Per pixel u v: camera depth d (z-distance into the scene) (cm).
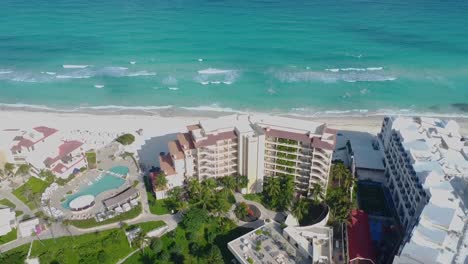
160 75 17050
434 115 13875
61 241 7675
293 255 6988
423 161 8275
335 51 19950
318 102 14800
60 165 9575
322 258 6794
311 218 8294
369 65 18225
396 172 9219
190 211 8012
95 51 19762
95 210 8538
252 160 8681
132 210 8444
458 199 7369
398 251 6706
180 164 8912
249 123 9038
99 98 15075
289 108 14338
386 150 10381
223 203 8188
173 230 8044
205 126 8881
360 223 7931
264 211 8638
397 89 15888
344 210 7844
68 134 11938
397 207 8762
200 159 8825
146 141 11725
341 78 16850
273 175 9419
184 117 13538
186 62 18425
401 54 19562
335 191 8312
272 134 8706
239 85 16162
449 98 15200
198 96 15238
